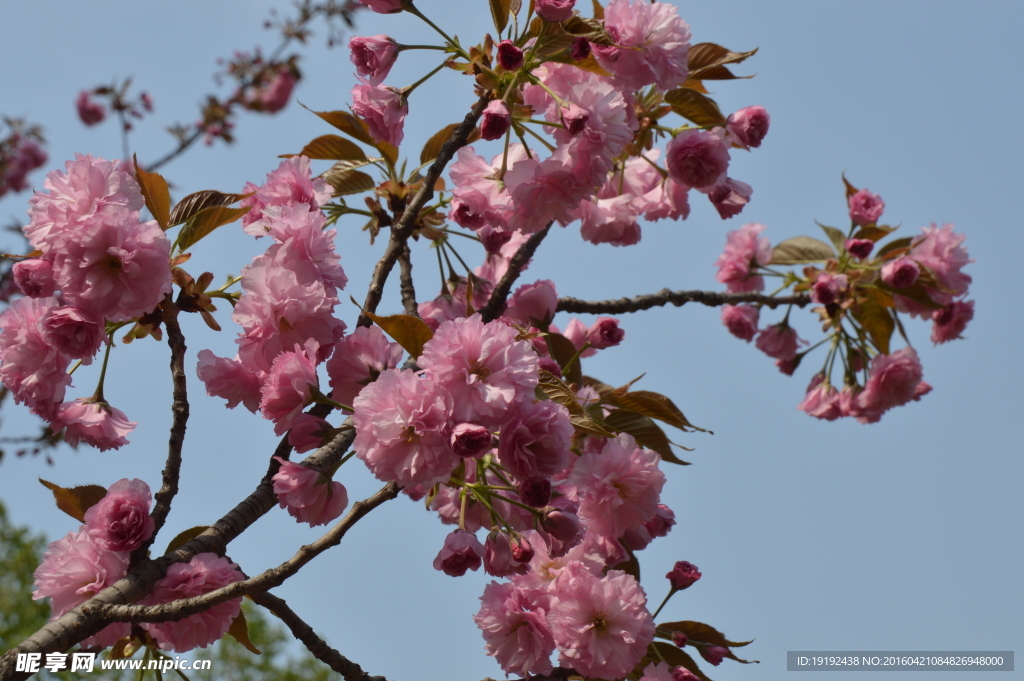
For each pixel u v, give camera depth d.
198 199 2.60
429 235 3.35
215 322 2.40
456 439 1.90
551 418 2.06
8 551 14.31
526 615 2.51
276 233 2.40
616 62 2.90
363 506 2.14
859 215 5.02
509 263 3.46
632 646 2.50
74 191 2.19
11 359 2.30
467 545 2.44
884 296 4.76
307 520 2.21
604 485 2.68
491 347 2.00
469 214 3.02
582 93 2.71
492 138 2.64
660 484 2.74
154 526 2.08
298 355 2.21
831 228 5.09
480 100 2.82
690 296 4.27
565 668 2.59
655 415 2.93
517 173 2.72
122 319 2.21
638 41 2.90
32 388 2.33
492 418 1.96
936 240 4.84
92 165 2.19
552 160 2.67
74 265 2.11
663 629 2.95
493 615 2.53
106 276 2.13
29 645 1.73
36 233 2.18
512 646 2.52
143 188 2.36
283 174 2.85
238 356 2.29
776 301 4.91
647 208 3.68
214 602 1.88
